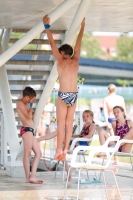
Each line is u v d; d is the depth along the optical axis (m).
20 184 15.04
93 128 16.25
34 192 13.29
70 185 14.75
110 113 20.00
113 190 13.71
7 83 18.22
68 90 12.76
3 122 20.28
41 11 16.62
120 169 19.16
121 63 48.53
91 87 48.81
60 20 17.92
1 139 20.45
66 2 13.49
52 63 18.88
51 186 14.51
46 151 25.58
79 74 48.81
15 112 20.94
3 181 15.88
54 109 21.81
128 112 45.25
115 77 49.84
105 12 17.25
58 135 12.78
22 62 18.66
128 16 17.92
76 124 19.02
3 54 14.70
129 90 50.59
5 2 15.20
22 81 19.30
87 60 47.44
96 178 15.77
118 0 15.11
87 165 11.27
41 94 18.08
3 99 18.17
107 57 66.69
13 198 12.23
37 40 18.86
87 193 13.09
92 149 11.46
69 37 14.70
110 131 19.92
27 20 18.05
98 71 48.84
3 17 17.47
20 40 14.52
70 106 12.84
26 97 15.45
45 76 19.58
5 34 19.59
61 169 19.39
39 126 23.50
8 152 22.14
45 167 20.70
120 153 14.72
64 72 12.80
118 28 21.08
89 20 18.95
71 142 17.20
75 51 13.19
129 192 13.36
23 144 16.14
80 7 13.69
